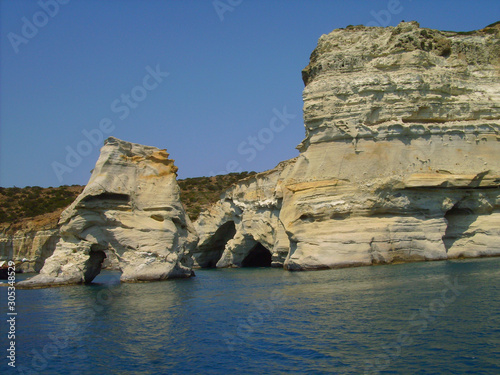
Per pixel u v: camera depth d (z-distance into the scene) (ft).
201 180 406.41
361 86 134.82
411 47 136.26
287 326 59.06
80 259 124.16
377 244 122.72
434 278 86.28
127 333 60.23
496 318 55.11
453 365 42.11
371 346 48.55
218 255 248.32
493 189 129.08
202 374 44.29
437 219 125.80
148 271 122.31
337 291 81.15
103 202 122.83
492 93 138.00
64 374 46.21
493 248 125.49
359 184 130.52
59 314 75.87
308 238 131.13
